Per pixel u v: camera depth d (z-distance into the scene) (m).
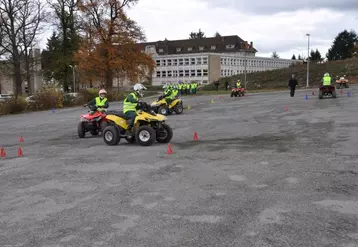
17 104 32.47
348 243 4.39
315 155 9.09
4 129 19.80
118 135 12.21
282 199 5.98
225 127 15.66
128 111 12.12
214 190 6.61
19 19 46.31
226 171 7.93
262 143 11.24
